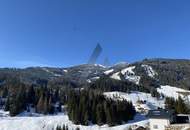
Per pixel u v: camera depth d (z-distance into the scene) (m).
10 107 169.38
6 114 164.38
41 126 128.88
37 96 190.75
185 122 86.00
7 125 131.12
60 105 186.38
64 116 148.50
